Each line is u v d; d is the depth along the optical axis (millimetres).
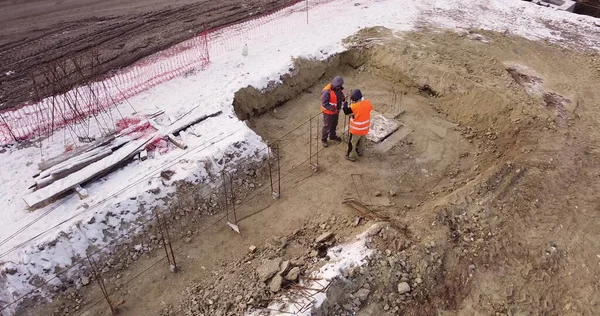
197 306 6426
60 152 8102
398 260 6750
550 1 14953
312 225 7695
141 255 7125
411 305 6488
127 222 7199
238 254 7199
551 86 10656
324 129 9164
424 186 8680
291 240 7422
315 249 7199
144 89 9852
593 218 7582
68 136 8492
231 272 6887
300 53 11141
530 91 10391
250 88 9969
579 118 9695
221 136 8578
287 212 7961
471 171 9023
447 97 10734
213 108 9250
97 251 6875
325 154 9289
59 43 11812
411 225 7391
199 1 14445
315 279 6430
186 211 7684
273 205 8102
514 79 10797
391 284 6594
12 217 6926
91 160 7816
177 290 6680
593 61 11695
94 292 6613
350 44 11922
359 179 8727
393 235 7059
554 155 8734
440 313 6430
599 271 6840
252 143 8641
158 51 11430
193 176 7859
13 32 12297
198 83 10047
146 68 10609
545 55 11883
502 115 9883
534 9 14180
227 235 7527
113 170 7816
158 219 7375
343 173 8844
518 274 6832
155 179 7621
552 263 6949
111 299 6539
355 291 6461
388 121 10164
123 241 7105
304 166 8961
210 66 10664
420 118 10414
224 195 8086
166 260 7090
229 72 10414
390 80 11562
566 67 11438
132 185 7508
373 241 6992
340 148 9477
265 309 6195
